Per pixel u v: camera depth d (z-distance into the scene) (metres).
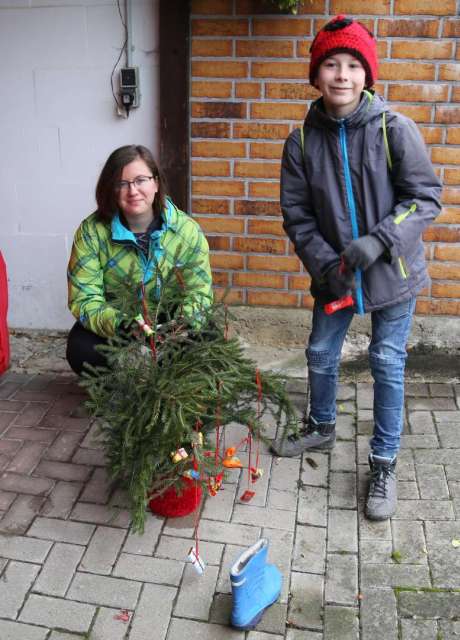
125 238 2.98
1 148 4.16
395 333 2.77
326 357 3.00
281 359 4.06
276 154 3.85
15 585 2.47
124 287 2.76
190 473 2.58
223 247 4.05
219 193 3.96
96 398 2.59
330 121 2.54
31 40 3.93
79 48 3.91
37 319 4.49
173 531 2.72
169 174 3.96
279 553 2.62
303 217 2.76
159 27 3.76
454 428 3.36
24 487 2.97
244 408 2.82
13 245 4.34
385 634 2.28
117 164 2.84
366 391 3.74
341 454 3.20
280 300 4.11
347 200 2.62
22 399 3.66
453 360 3.99
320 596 2.43
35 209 4.26
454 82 3.65
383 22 3.59
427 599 2.41
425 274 2.77
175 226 3.06
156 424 2.48
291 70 3.70
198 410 2.52
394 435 2.86
